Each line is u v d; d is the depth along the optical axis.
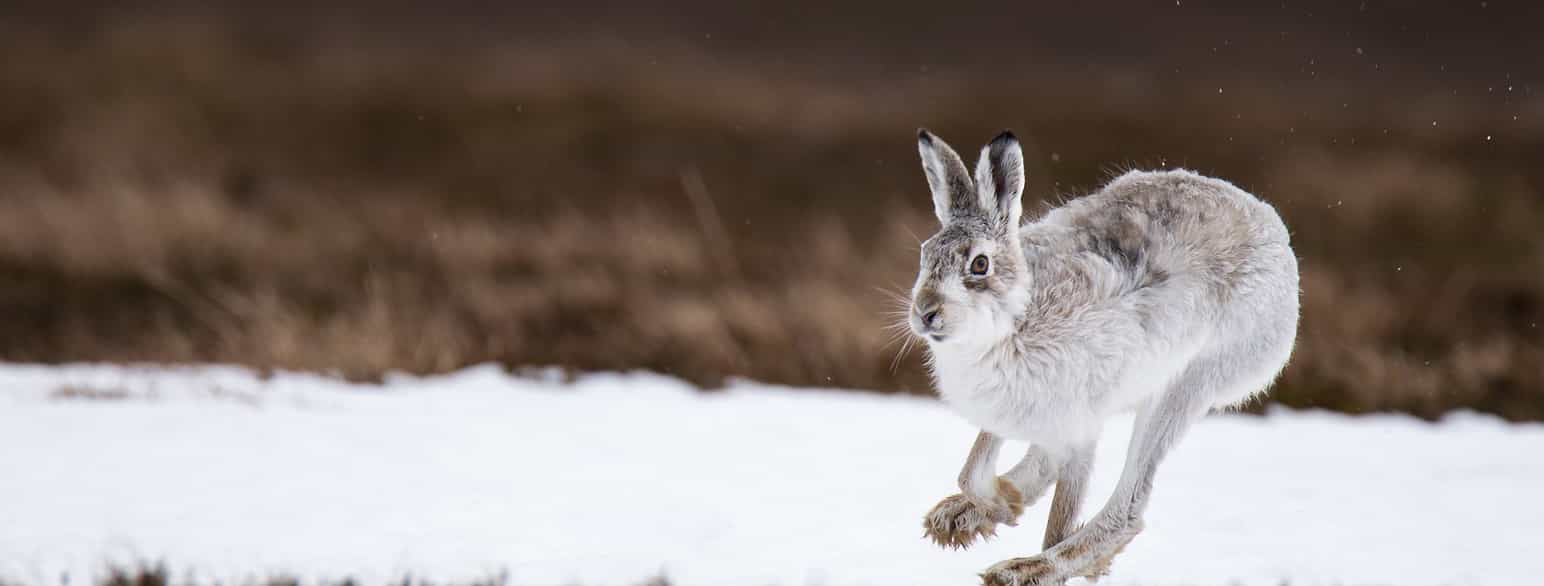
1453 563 13.96
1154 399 12.95
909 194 37.53
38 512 14.93
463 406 22.23
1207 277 12.66
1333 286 28.55
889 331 26.80
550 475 17.28
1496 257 31.44
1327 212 33.94
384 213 35.66
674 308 28.31
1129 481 12.81
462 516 15.21
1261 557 14.10
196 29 50.25
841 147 41.06
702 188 37.62
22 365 25.52
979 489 12.70
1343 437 21.02
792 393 24.56
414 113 43.97
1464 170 36.69
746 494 16.50
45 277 31.08
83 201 34.91
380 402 22.39
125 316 29.02
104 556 13.31
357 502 15.71
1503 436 21.44
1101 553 12.60
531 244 32.91
